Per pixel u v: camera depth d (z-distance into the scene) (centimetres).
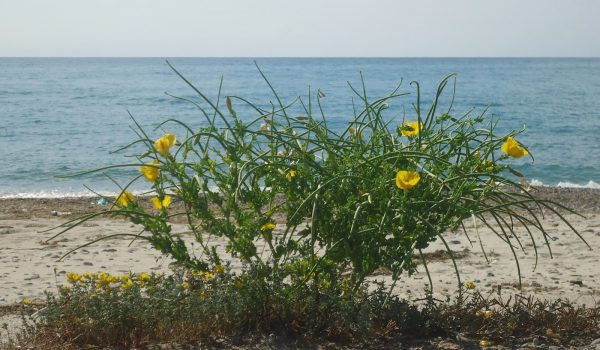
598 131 3484
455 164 518
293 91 6994
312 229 460
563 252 923
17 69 15025
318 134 521
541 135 3325
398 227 493
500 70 15100
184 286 523
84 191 1858
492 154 519
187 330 504
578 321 540
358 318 495
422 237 492
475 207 486
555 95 6259
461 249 941
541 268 819
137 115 4134
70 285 725
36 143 2875
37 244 997
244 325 512
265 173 518
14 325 567
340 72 13362
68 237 1058
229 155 502
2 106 4697
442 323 526
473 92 6806
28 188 1898
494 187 511
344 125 3784
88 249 947
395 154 487
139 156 530
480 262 857
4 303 646
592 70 15088
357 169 509
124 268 819
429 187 498
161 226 499
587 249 942
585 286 719
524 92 6775
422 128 529
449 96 6138
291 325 512
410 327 522
